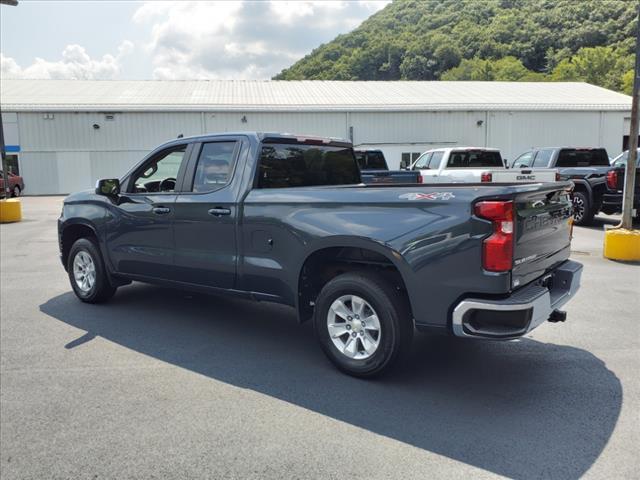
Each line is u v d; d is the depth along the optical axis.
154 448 3.07
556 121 30.81
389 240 3.73
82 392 3.83
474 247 3.42
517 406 3.58
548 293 3.65
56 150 28.66
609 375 4.08
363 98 31.75
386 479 2.75
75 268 6.30
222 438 3.18
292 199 4.27
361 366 3.98
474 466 2.86
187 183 5.08
